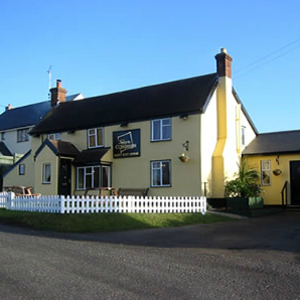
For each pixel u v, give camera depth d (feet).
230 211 72.69
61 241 41.04
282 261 32.01
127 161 88.43
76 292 23.18
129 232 50.29
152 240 43.98
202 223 60.34
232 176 84.28
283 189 82.84
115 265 29.99
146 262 31.30
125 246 39.29
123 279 26.05
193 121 79.77
